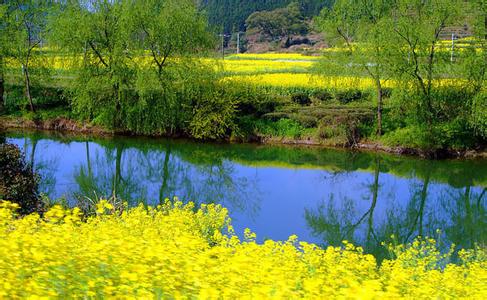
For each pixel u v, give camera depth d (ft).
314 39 372.99
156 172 97.30
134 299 16.89
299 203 78.13
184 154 113.19
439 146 112.16
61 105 139.74
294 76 167.73
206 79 127.24
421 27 111.65
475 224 71.26
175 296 17.22
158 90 125.90
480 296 23.50
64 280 17.67
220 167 102.53
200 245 26.73
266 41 384.68
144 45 125.80
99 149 113.80
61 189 76.54
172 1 127.75
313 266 26.91
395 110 118.83
